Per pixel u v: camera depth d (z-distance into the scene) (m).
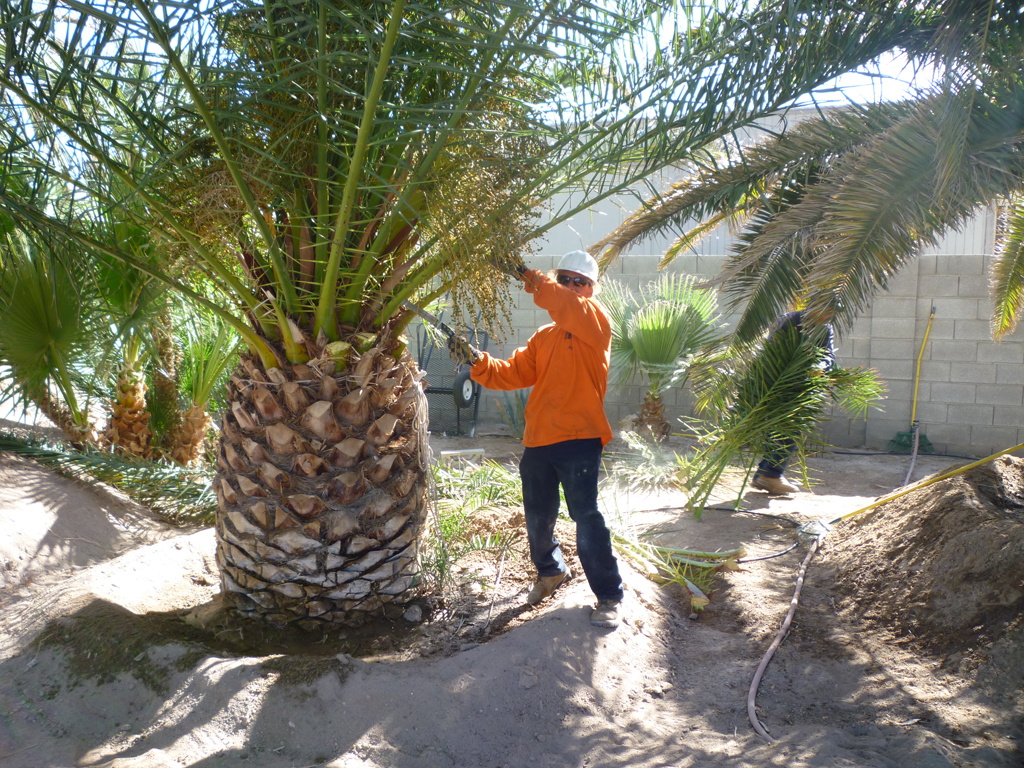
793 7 2.40
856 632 2.99
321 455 2.74
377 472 2.86
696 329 7.99
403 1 1.84
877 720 2.37
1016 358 7.57
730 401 5.16
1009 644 2.51
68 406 5.25
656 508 5.04
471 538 3.94
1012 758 2.08
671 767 2.09
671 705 2.54
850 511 4.59
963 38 3.02
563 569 3.21
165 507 4.73
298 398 2.69
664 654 2.88
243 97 2.17
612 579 2.88
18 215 2.58
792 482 5.86
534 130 2.35
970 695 2.42
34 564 3.65
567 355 2.93
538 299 2.85
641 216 5.97
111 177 2.67
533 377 3.17
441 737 2.19
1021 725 2.23
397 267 2.75
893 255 3.61
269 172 2.29
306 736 2.18
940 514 3.25
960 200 3.48
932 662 2.67
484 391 9.60
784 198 5.28
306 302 2.68
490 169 2.44
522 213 2.58
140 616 2.83
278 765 2.06
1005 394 7.63
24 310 3.75
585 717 2.39
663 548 3.89
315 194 2.60
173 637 2.62
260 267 2.76
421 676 2.41
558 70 2.70
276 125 2.37
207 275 2.75
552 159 2.62
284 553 2.75
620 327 8.23
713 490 5.43
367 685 2.33
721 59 2.49
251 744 2.16
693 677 2.74
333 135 2.47
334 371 2.73
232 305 4.27
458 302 2.57
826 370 4.89
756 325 5.39
